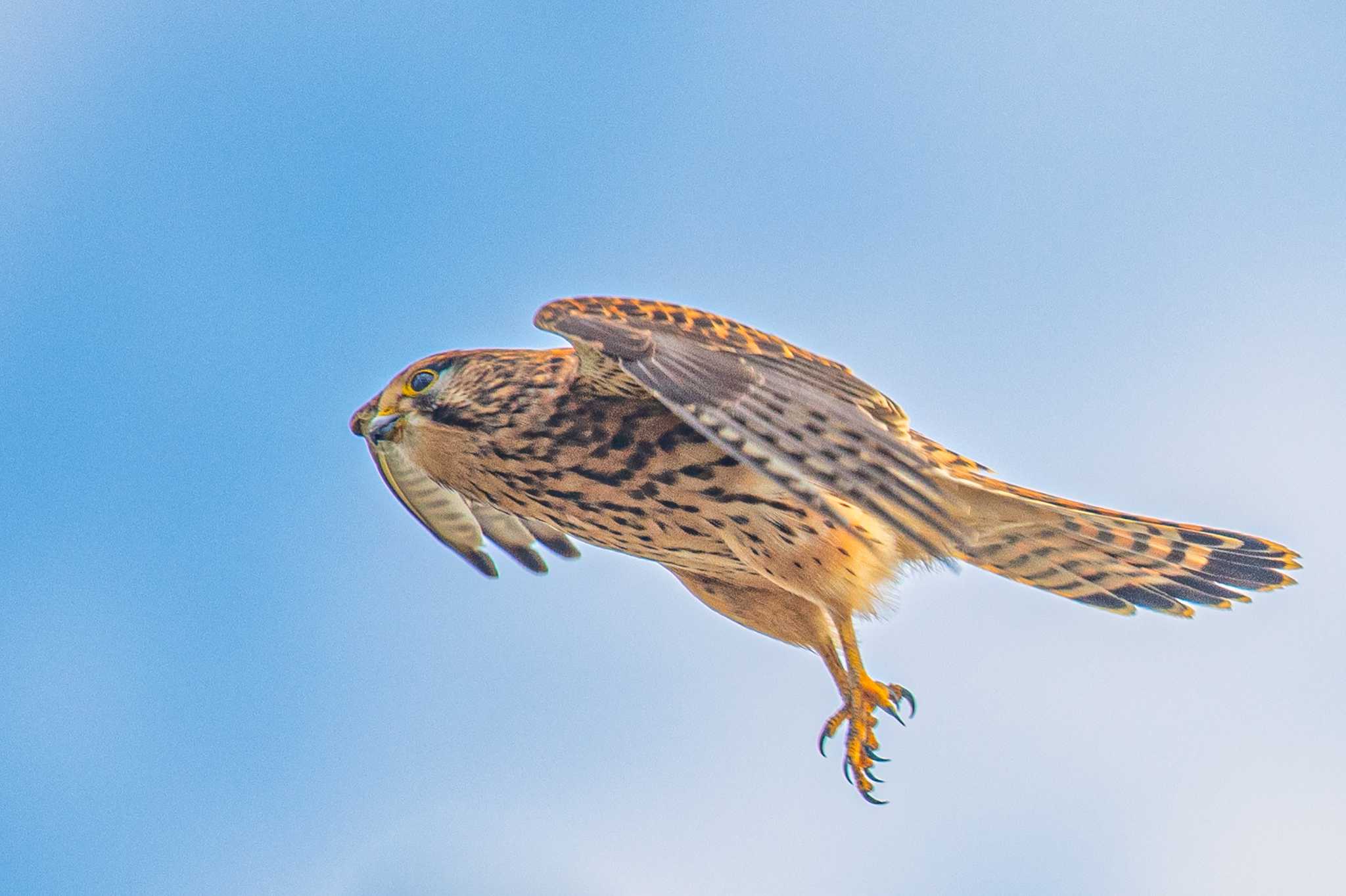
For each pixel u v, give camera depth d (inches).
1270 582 546.9
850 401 476.7
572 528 546.9
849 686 519.2
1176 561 553.0
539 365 532.1
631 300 509.4
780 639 540.7
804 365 488.4
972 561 569.0
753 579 536.7
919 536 455.8
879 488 459.5
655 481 518.3
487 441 533.0
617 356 482.6
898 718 514.9
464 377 538.9
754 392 474.9
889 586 508.4
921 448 514.9
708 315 506.9
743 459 462.9
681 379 477.7
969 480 518.3
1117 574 561.3
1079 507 531.5
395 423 543.2
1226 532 542.6
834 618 513.3
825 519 504.7
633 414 516.4
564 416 522.9
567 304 502.3
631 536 537.0
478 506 587.8
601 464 522.3
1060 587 572.7
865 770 512.4
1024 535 551.5
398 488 574.6
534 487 535.8
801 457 463.2
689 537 527.5
